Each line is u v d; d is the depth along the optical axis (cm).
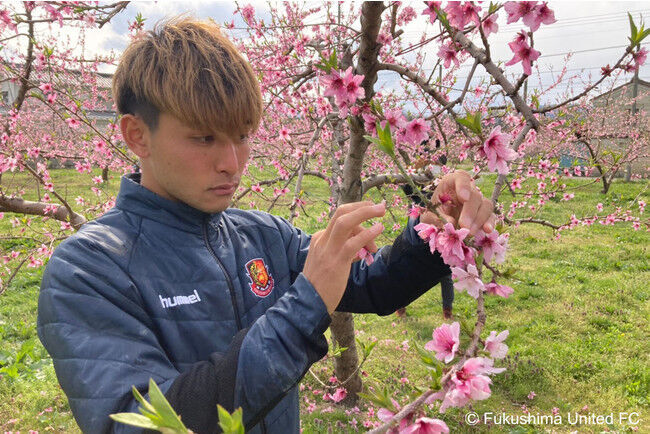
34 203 351
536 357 479
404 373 439
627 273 707
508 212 523
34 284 681
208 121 83
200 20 94
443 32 166
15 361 479
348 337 385
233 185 93
